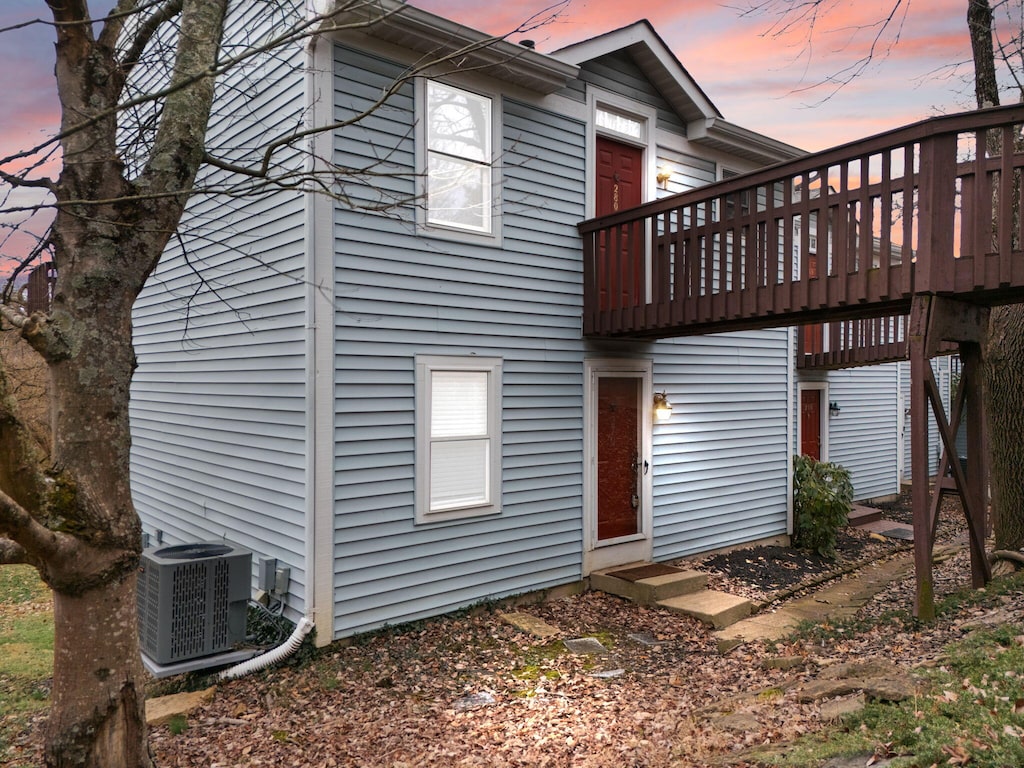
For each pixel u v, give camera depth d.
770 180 6.90
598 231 8.55
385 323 6.98
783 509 11.42
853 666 4.93
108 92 3.39
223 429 8.04
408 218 7.17
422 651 6.62
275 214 7.00
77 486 3.09
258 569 7.32
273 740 4.92
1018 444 7.90
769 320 7.41
